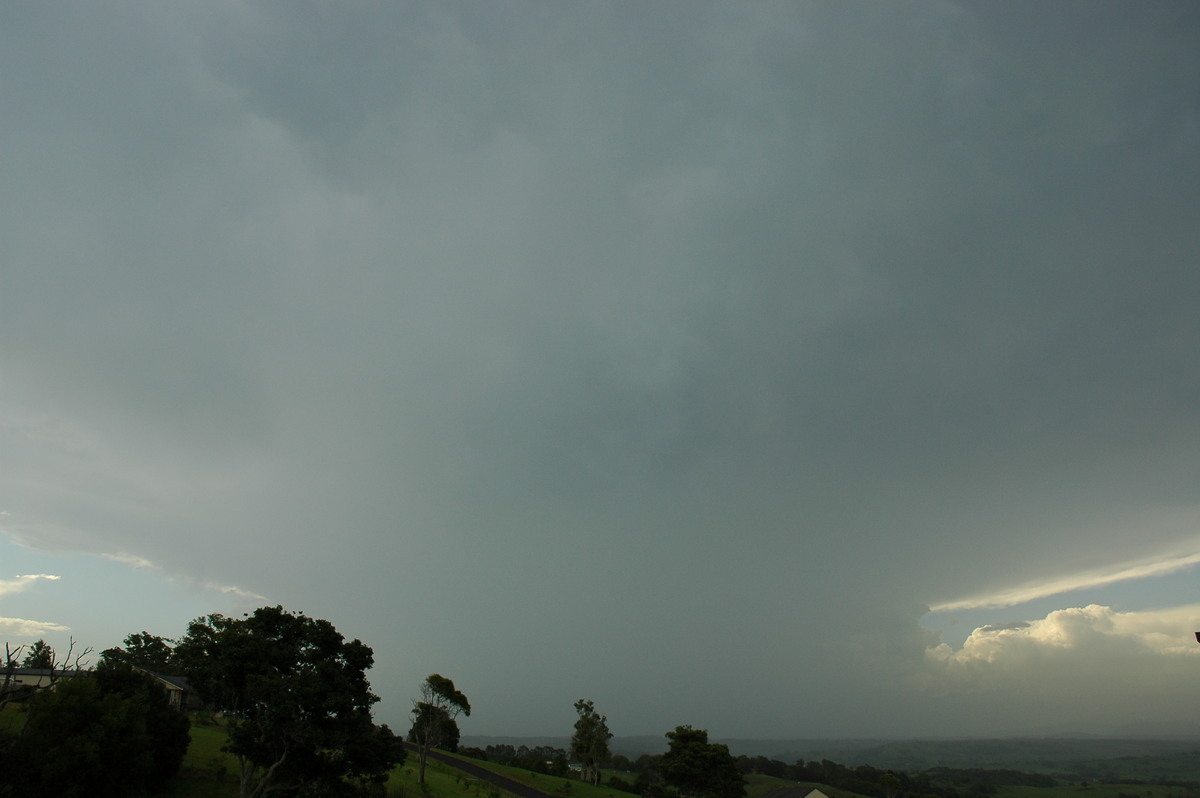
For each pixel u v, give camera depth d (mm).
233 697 39250
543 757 150875
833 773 172125
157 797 41281
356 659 43312
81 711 35312
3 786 32062
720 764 85188
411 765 79125
